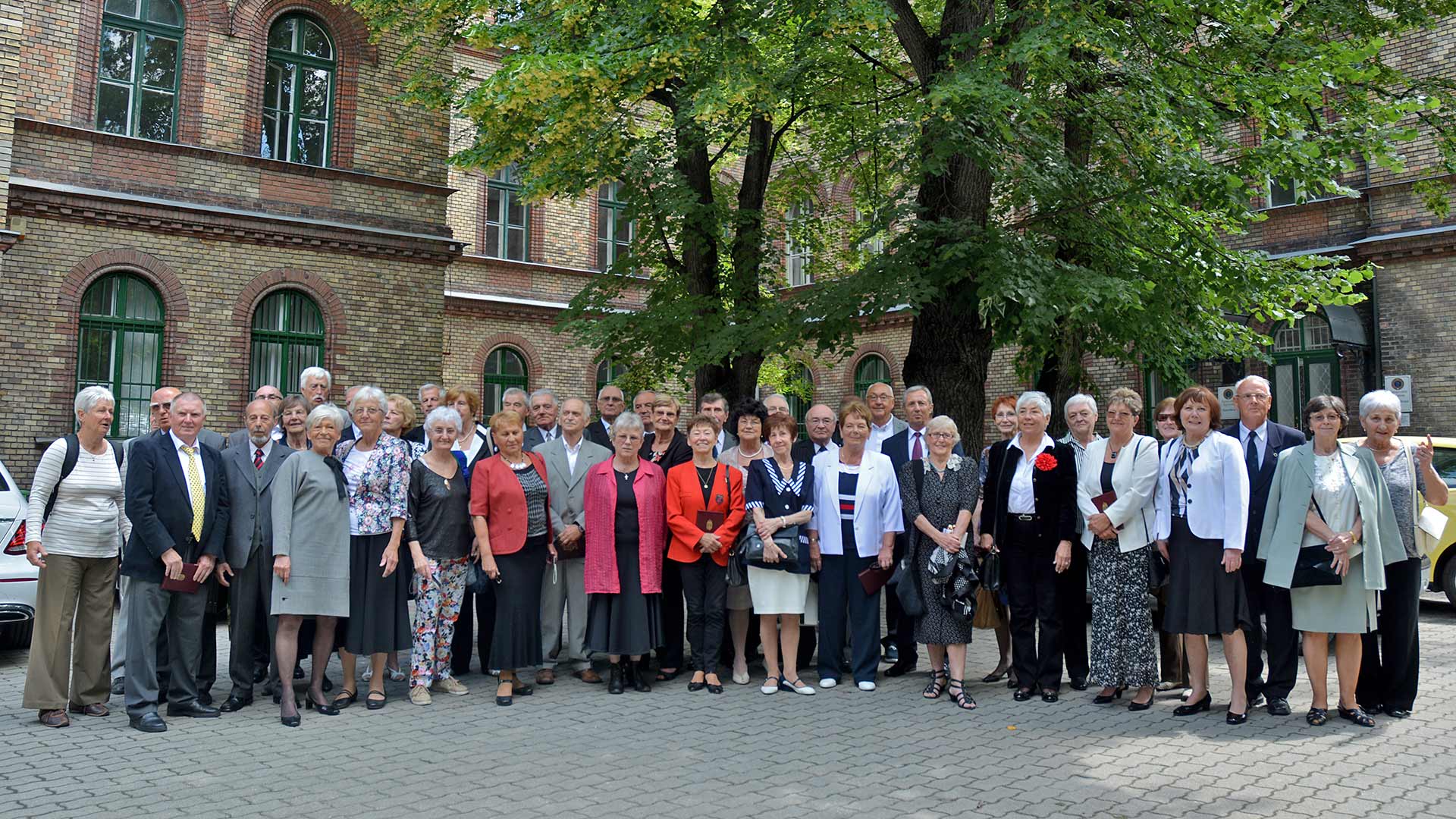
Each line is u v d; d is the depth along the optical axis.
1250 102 10.50
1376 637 6.50
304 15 15.12
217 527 6.51
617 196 13.22
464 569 7.39
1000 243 9.91
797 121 15.52
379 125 15.49
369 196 15.34
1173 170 10.90
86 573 6.50
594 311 14.28
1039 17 9.86
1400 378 14.88
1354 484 6.11
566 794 4.85
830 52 10.49
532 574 7.18
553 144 11.09
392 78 15.66
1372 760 5.37
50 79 12.84
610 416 9.39
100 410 6.41
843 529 7.51
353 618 6.68
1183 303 11.61
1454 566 10.48
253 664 7.27
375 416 6.94
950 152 9.84
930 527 6.96
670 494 7.46
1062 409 12.62
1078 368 12.38
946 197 11.02
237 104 14.30
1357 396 15.98
